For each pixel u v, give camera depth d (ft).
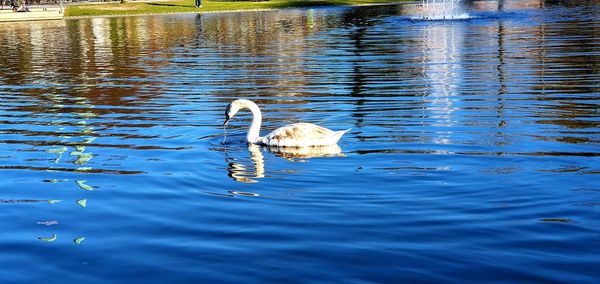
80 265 19.17
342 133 33.76
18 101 52.54
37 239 21.40
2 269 19.03
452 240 20.25
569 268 18.07
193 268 18.69
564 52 71.10
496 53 72.49
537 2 186.09
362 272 18.11
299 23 136.15
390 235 20.77
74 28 140.56
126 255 19.81
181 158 31.71
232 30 123.24
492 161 29.43
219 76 63.41
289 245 20.13
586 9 148.56
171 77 63.82
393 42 89.61
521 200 23.93
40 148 35.19
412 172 27.94
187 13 191.62
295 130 33.37
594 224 21.30
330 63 70.13
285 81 58.65
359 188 25.86
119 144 35.53
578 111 40.57
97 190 26.86
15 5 221.87
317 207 23.70
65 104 50.42
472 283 17.33
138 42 104.68
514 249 19.44
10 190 27.25
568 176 26.78
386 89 51.67
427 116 40.47
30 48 100.07
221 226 22.00
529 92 47.91
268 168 29.22
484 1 203.21
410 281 17.52
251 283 17.61
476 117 39.63
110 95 54.13
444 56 71.77
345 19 143.84
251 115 43.70
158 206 24.44
